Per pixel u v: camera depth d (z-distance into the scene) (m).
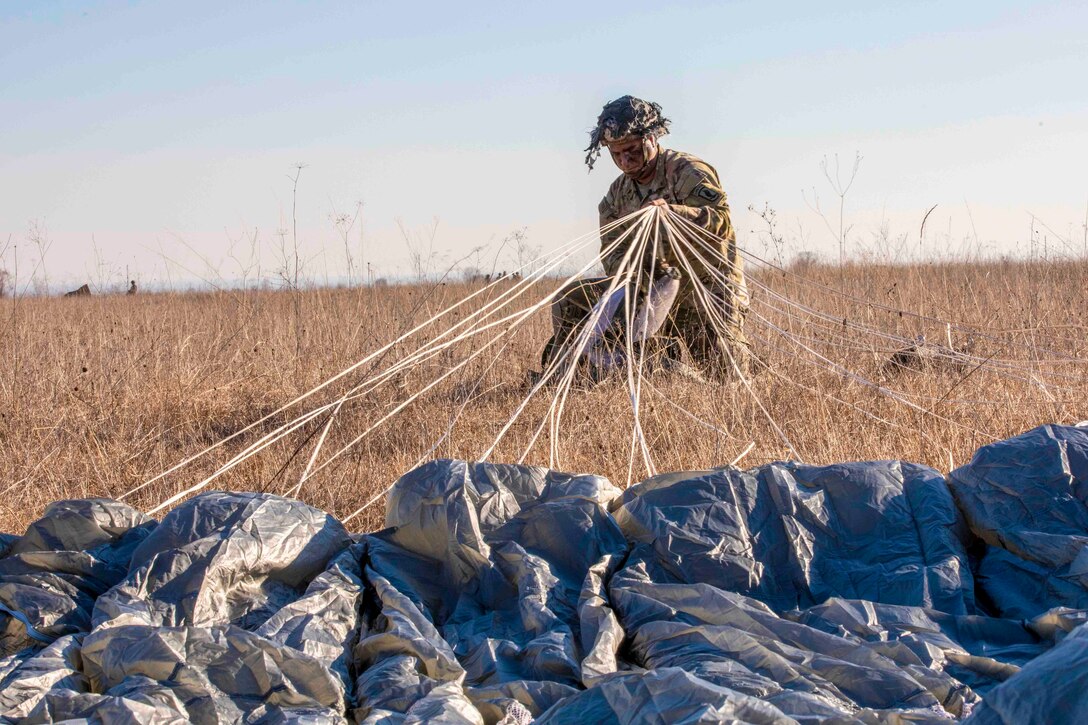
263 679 2.59
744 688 2.44
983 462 3.51
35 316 10.68
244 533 3.26
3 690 2.55
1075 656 1.86
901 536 3.37
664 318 6.75
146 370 7.96
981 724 1.87
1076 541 3.14
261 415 6.81
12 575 3.21
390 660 2.79
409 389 6.94
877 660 2.60
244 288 10.77
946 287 9.32
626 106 6.87
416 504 3.46
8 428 6.45
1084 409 5.79
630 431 5.66
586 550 3.36
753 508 3.43
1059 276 10.26
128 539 3.49
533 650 2.83
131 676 2.58
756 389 6.40
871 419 5.74
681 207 6.57
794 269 10.81
